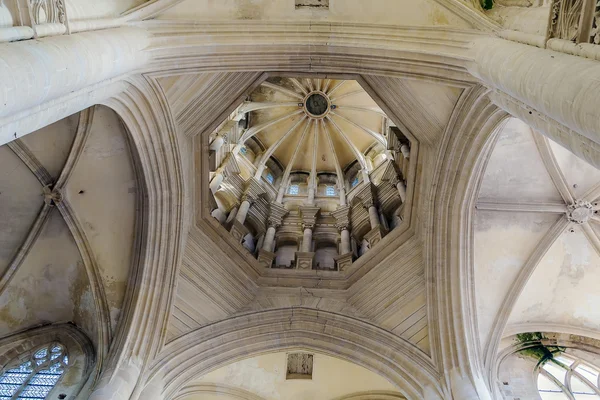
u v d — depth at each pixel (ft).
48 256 34.94
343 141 66.49
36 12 16.85
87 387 29.40
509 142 33.73
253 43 28.78
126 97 26.71
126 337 30.25
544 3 22.43
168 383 29.58
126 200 34.09
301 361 36.96
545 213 36.27
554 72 16.33
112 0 25.29
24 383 30.99
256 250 48.44
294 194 61.67
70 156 32.99
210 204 42.65
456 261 33.32
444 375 29.91
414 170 36.22
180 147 33.50
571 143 17.53
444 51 26.07
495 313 36.01
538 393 33.76
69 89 17.80
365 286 37.09
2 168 33.27
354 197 53.16
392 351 32.22
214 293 35.19
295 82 64.23
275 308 35.55
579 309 38.11
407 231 36.86
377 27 29.12
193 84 31.19
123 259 33.91
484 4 26.73
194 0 28.68
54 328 34.94
